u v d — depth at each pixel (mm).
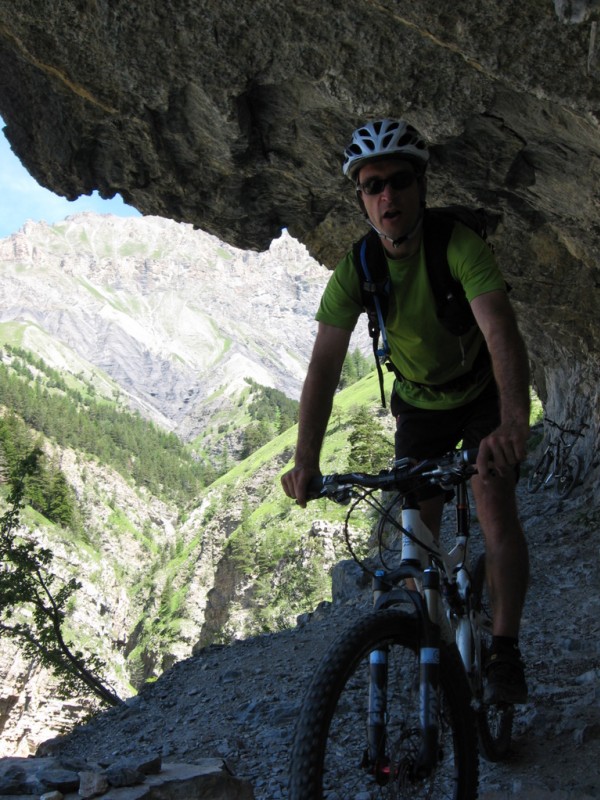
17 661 77000
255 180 9242
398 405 3301
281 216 10039
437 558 2773
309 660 6906
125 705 6773
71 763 3299
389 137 2820
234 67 7250
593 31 4570
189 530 155125
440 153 7922
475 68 6453
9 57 8273
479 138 7531
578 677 5062
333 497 2715
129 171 9117
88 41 7426
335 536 102062
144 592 139750
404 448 3242
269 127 8273
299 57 6988
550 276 10141
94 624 115562
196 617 119562
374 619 2389
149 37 7199
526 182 8070
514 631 3020
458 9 5562
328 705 2215
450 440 3232
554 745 3943
